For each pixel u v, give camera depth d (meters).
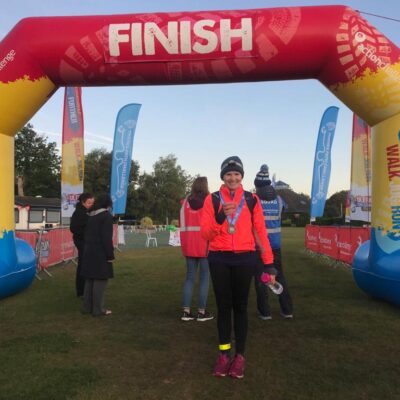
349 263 10.12
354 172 11.63
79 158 11.87
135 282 7.91
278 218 5.12
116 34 5.66
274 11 5.65
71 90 11.80
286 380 3.23
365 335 4.36
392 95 5.53
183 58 5.68
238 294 3.41
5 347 3.99
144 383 3.19
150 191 65.06
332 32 5.48
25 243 7.12
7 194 6.18
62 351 3.89
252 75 5.85
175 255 13.76
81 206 6.51
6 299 6.30
